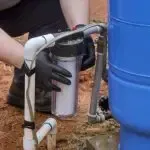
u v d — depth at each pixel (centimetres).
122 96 270
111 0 263
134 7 251
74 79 289
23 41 484
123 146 289
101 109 314
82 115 368
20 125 362
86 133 348
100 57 293
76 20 327
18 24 365
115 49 266
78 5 331
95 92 302
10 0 344
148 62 256
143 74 259
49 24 364
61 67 279
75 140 342
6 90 407
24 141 291
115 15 262
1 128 360
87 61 299
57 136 346
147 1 248
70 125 358
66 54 278
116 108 276
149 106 265
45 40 274
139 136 278
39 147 333
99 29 285
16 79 373
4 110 381
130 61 260
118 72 267
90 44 300
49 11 360
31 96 280
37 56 275
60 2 338
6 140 347
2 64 445
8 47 296
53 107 297
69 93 290
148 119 267
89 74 415
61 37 274
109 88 279
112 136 328
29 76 276
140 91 263
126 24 256
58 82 287
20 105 380
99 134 341
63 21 364
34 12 359
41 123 363
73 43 277
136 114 268
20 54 296
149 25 251
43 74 275
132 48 258
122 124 279
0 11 356
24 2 355
